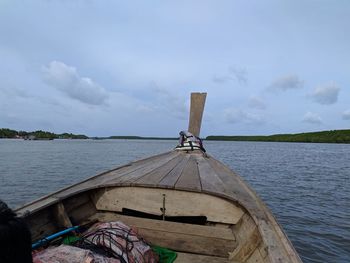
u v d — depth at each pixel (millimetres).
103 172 4918
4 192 11539
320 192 12375
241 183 4883
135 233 2828
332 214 9078
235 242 3273
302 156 36281
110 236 2562
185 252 3107
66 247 2287
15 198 10609
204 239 3316
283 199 11031
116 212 4027
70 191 3748
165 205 3803
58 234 3068
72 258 2111
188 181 4223
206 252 3082
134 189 3914
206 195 3697
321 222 8289
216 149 57906
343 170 20453
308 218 8648
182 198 3771
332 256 6168
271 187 13461
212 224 3775
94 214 3965
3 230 1346
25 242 1478
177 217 4047
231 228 3629
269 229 2799
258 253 2766
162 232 3432
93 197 4070
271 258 2254
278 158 32188
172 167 5625
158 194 3828
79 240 2666
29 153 35406
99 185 3943
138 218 3791
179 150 8258
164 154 8156
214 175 5016
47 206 3199
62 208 3381
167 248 3133
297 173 18578
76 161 24547
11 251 1381
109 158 28250
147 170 5203
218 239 3324
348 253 6312
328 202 10586
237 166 22844
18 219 1496
